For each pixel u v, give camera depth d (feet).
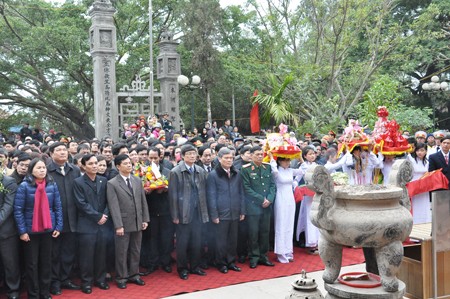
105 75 51.34
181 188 18.42
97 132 51.47
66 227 16.89
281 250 20.04
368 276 12.65
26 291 16.98
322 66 62.28
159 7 74.43
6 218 15.33
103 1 51.26
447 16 82.99
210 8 69.51
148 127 47.52
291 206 20.21
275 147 19.94
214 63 69.10
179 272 18.44
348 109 56.39
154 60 73.51
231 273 18.79
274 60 66.23
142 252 19.72
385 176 21.59
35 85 76.95
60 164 17.15
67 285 17.19
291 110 41.45
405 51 75.05
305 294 12.35
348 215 11.34
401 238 11.50
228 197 19.04
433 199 14.16
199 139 28.58
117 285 17.38
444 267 14.61
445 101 85.10
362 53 81.25
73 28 64.23
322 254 12.38
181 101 85.56
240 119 92.17
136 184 17.75
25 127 61.05
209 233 19.86
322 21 59.11
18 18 72.90
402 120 52.19
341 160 19.90
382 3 59.47
